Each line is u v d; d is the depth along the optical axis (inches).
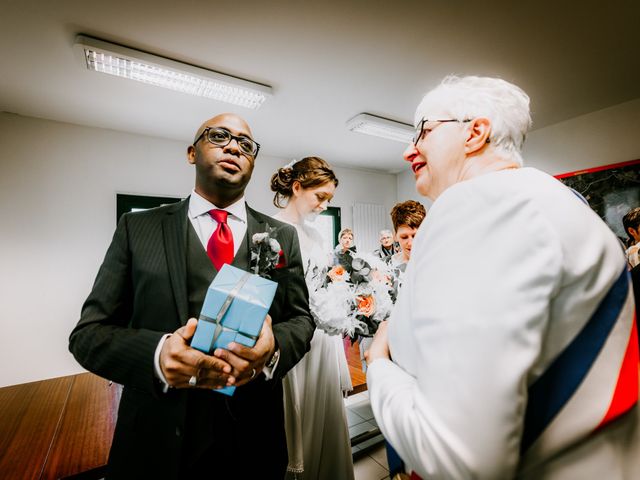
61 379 82.6
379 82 111.7
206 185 35.3
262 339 25.9
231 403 31.5
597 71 108.0
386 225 240.5
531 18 82.4
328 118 140.9
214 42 88.8
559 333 15.6
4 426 58.0
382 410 18.5
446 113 24.7
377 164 219.1
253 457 32.4
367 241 227.9
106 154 141.1
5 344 119.3
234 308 24.1
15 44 85.9
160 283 31.1
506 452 13.2
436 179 25.5
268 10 77.2
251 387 33.5
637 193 127.0
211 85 109.0
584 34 88.9
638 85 118.1
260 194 185.3
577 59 100.7
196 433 29.1
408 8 77.8
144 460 28.7
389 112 135.9
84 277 133.0
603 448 15.5
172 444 28.0
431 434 14.2
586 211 17.2
